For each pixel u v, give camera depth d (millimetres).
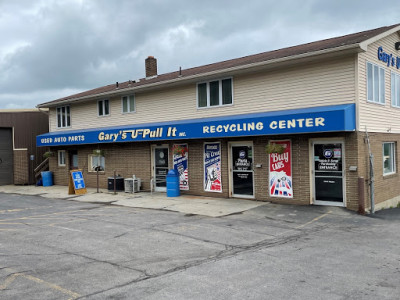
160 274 6379
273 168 13852
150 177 17984
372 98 12891
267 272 6453
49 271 6551
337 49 11602
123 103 19344
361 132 12078
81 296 5414
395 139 14609
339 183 12492
